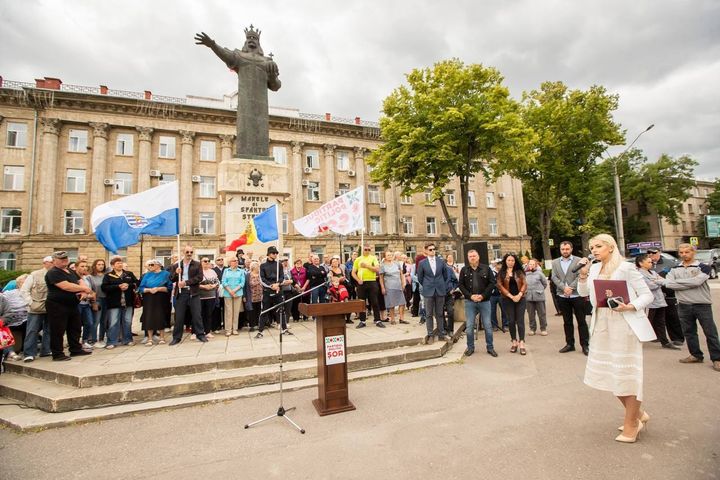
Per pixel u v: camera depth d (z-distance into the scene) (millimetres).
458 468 3186
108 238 7773
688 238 52562
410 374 6043
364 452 3535
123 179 27844
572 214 39062
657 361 6254
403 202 35969
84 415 4625
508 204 40125
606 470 3055
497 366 6340
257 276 9055
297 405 4836
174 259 9102
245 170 10898
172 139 29500
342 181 34344
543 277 9133
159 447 3842
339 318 4691
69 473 3404
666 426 3799
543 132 26266
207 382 5332
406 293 12648
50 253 25344
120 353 6762
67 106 26766
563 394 4871
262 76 12000
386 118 20969
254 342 7406
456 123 18953
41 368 5852
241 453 3625
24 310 7391
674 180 44062
